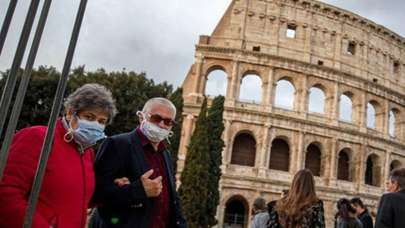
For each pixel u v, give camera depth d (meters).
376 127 73.69
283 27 70.38
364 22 75.06
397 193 10.84
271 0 70.75
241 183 60.28
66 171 6.33
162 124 8.72
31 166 5.79
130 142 8.59
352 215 14.62
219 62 66.62
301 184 9.04
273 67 66.81
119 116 45.97
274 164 65.25
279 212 8.98
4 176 5.54
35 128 6.30
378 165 70.62
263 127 63.53
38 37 4.27
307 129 65.19
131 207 7.84
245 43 68.25
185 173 47.88
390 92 74.12
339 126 67.69
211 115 51.16
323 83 69.12
